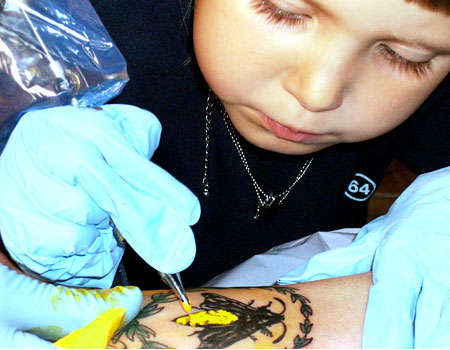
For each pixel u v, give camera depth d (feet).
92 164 0.98
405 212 1.14
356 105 0.99
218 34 0.96
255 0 0.92
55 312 0.95
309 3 0.87
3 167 1.01
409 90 0.99
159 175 1.01
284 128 1.04
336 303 1.03
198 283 1.52
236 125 1.12
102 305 0.97
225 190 1.41
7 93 1.03
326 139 1.07
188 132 1.35
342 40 0.89
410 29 0.88
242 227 1.44
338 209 1.50
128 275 1.42
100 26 1.09
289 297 1.05
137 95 1.31
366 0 0.85
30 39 1.02
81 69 1.06
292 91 0.95
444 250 1.06
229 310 1.02
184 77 1.29
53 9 1.04
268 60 0.94
